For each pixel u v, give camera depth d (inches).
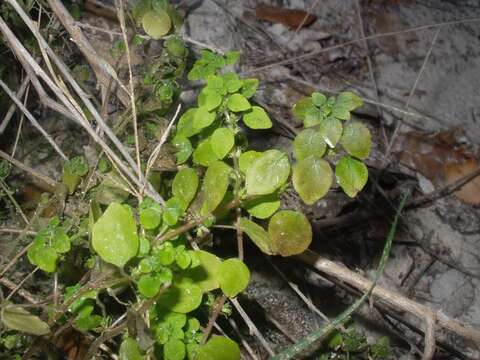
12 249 9.5
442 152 19.4
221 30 18.6
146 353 7.7
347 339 11.3
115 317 11.3
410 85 21.0
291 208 10.2
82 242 9.2
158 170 10.1
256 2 20.3
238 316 13.4
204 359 7.6
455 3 24.5
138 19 10.7
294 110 7.8
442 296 16.7
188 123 9.3
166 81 10.4
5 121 11.7
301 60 19.5
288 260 15.0
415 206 18.0
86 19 15.7
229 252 14.1
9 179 13.3
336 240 16.1
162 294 7.4
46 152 14.1
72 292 8.0
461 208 18.5
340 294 15.3
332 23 21.2
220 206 8.3
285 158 7.5
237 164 8.4
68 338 10.6
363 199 16.7
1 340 8.6
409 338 15.4
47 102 10.1
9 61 13.1
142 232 7.4
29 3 11.4
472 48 23.1
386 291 9.8
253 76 18.3
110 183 9.5
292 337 13.2
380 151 18.7
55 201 10.1
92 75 14.5
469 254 17.6
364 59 20.9
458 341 15.9
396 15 22.7
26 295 9.3
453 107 20.9
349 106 7.7
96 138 8.2
